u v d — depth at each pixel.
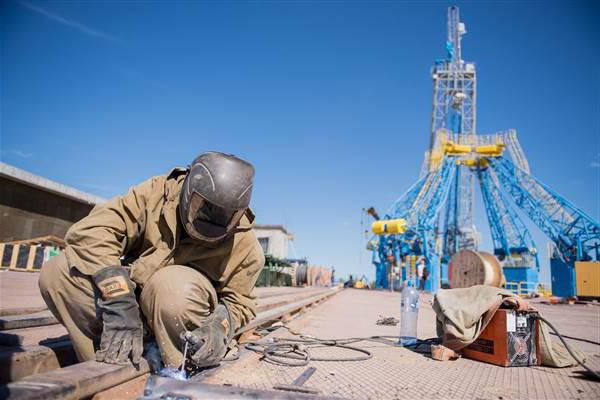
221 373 3.34
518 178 46.44
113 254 3.08
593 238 39.75
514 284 38.38
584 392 3.48
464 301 4.92
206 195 2.98
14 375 2.90
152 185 3.43
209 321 3.32
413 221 45.81
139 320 2.99
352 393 3.17
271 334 5.99
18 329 4.75
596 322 11.98
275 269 39.88
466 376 3.96
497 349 4.53
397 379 3.71
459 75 54.81
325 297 19.95
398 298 23.31
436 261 41.81
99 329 3.20
